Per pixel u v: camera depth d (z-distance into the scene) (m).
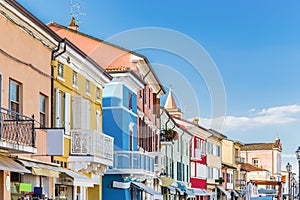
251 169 81.50
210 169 58.91
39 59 19.34
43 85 19.69
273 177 85.81
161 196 35.09
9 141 15.41
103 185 29.91
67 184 21.52
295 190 72.38
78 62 23.03
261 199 61.59
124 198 29.75
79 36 28.94
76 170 22.11
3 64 16.50
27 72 18.27
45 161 19.38
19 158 16.97
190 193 49.12
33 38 18.73
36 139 18.66
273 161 94.38
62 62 21.47
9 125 15.74
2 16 16.34
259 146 95.75
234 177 71.81
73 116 22.72
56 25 29.06
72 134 22.20
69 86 22.31
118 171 29.66
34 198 18.17
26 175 18.14
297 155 31.17
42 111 19.78
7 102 16.75
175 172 44.78
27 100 18.22
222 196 65.06
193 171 52.44
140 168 30.34
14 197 17.17
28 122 17.70
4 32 16.56
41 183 19.36
